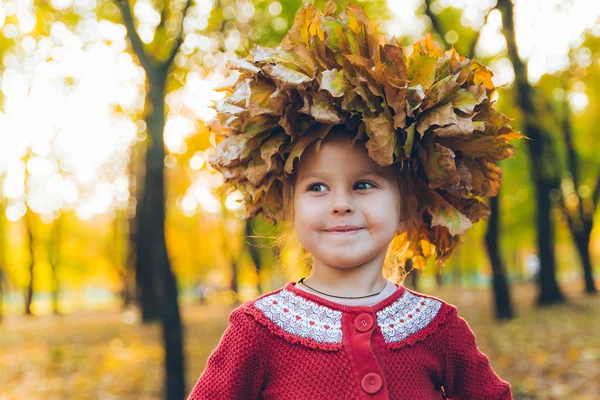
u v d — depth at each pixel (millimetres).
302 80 1316
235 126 1429
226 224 20812
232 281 21234
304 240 1479
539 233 12773
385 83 1327
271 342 1461
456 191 1486
